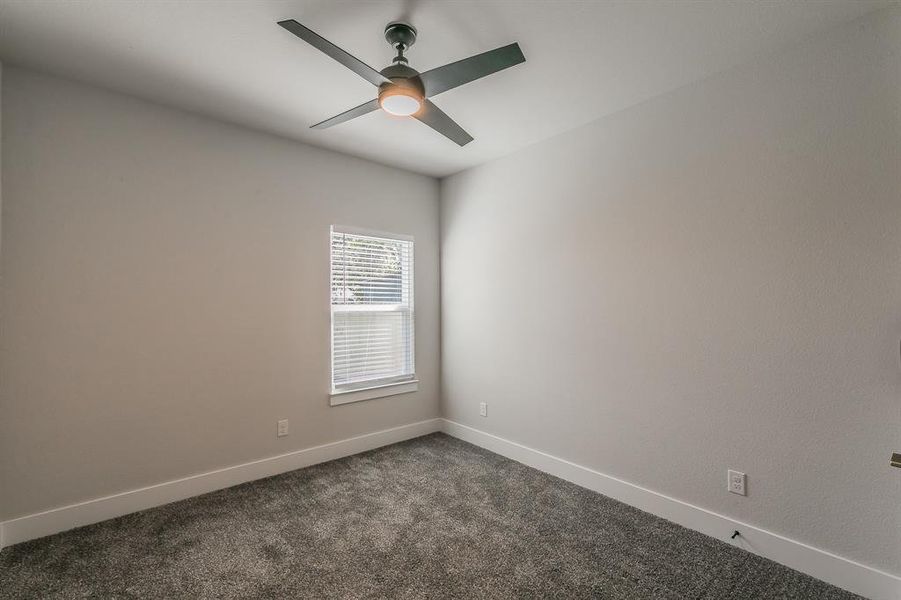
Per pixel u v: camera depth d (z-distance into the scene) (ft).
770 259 6.53
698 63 6.85
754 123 6.70
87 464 7.47
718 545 6.89
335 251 10.84
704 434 7.26
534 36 6.19
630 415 8.33
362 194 11.30
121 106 7.84
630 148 8.34
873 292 5.64
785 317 6.39
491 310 11.39
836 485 5.93
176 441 8.39
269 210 9.66
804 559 6.16
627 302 8.38
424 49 6.50
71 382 7.33
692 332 7.41
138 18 5.79
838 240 5.92
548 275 9.92
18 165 6.89
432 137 9.89
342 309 10.91
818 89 6.09
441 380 13.08
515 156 10.73
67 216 7.30
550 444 9.86
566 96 7.95
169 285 8.32
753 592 5.80
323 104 8.29
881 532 5.58
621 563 6.41
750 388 6.74
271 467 9.62
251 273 9.39
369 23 5.90
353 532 7.23
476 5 5.53
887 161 5.54
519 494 8.73
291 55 6.67
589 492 8.84
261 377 9.52
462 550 6.72
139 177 8.02
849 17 5.74
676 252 7.64
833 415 5.96
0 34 6.10
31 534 6.93
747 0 5.42
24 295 6.93
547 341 9.94
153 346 8.14
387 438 11.79
